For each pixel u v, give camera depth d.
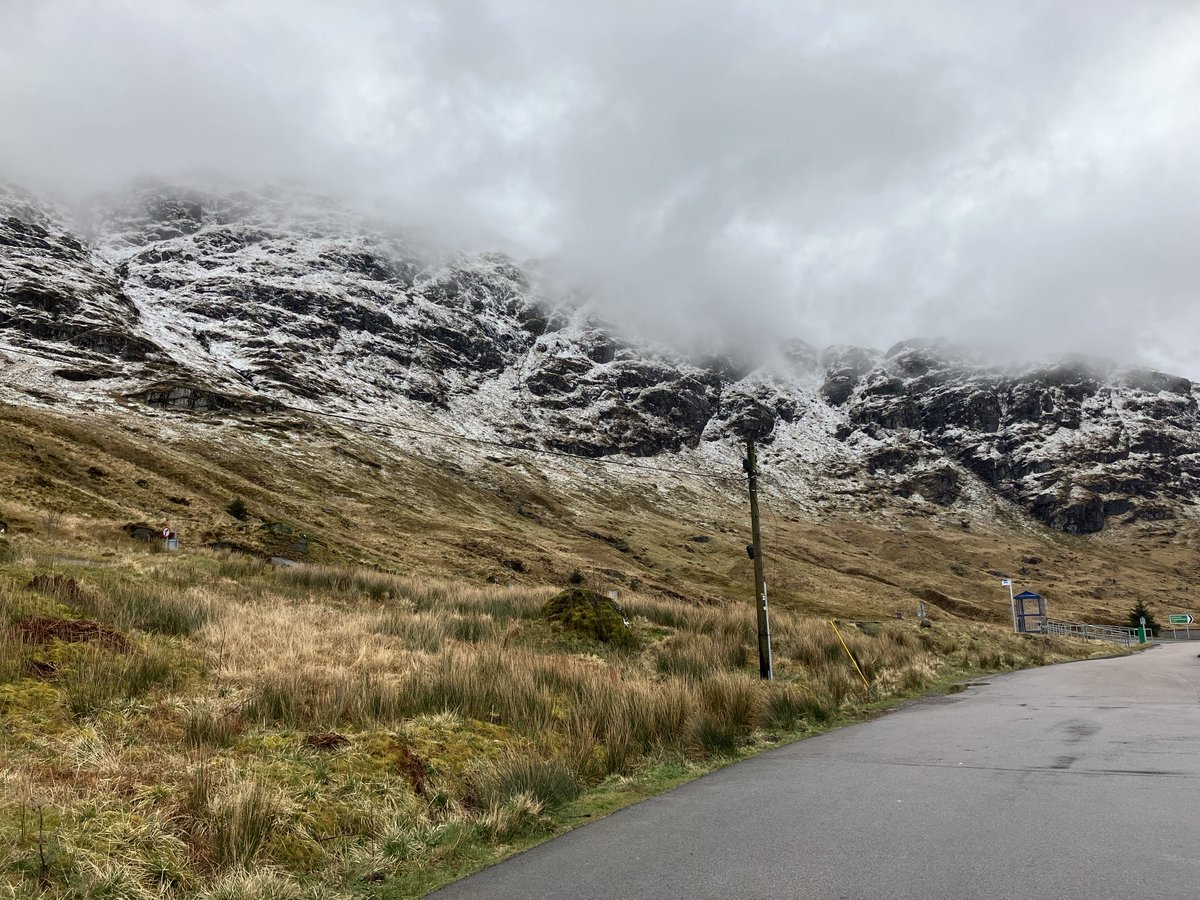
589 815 7.23
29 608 11.02
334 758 7.55
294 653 11.97
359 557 52.91
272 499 72.00
